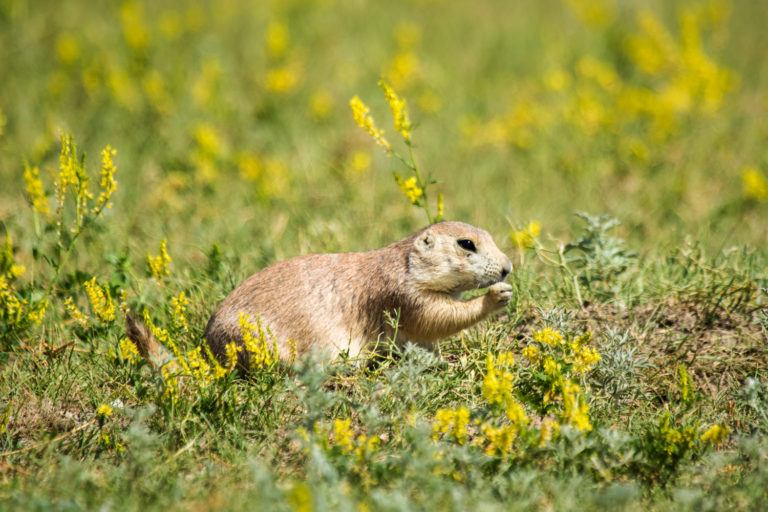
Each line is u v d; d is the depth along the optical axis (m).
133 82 23.47
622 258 12.38
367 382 9.57
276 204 17.17
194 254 14.78
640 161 19.62
